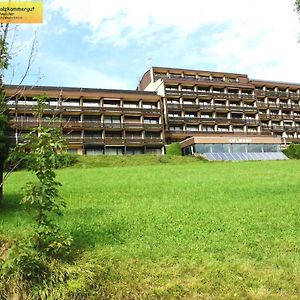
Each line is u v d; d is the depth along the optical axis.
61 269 7.94
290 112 83.69
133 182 23.66
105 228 11.70
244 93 77.25
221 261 9.30
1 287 7.66
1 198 15.26
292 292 8.09
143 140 61.78
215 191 19.27
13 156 8.45
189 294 7.94
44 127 8.59
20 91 8.77
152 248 9.94
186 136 66.69
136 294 7.82
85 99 60.97
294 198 16.81
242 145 59.31
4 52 8.09
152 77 74.56
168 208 14.73
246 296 7.87
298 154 59.47
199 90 72.75
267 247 10.29
